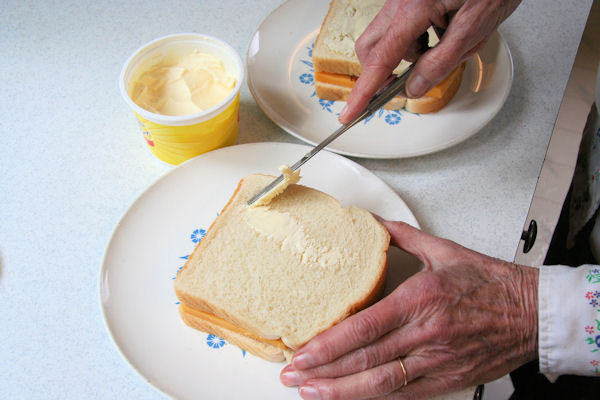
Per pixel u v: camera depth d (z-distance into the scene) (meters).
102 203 0.57
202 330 0.49
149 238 0.53
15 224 0.55
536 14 0.71
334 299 0.46
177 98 0.56
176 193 0.55
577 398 0.45
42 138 0.61
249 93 0.65
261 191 0.51
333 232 0.49
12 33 0.70
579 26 0.70
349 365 0.43
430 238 0.48
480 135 0.61
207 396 0.45
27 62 0.67
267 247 0.49
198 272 0.48
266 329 0.45
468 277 0.44
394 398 0.44
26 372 0.47
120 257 0.52
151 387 0.46
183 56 0.59
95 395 0.46
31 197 0.57
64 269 0.53
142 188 0.58
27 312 0.50
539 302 0.42
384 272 0.47
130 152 0.60
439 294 0.43
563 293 0.42
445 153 0.60
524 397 0.46
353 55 0.60
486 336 0.43
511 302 0.43
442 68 0.46
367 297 0.46
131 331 0.48
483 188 0.57
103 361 0.48
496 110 0.60
